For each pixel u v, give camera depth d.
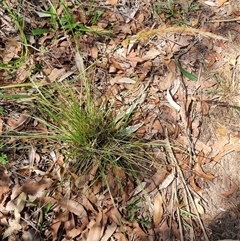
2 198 0.61
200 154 0.66
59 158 0.64
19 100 0.67
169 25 0.76
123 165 0.63
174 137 0.67
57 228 0.59
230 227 0.61
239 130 0.68
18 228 0.59
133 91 0.70
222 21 0.77
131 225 0.60
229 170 0.65
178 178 0.63
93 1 0.77
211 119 0.68
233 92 0.71
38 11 0.75
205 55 0.74
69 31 0.74
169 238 0.60
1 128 0.65
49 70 0.71
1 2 0.75
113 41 0.74
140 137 0.66
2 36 0.73
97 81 0.70
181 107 0.68
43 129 0.66
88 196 0.61
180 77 0.71
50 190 0.62
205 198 0.63
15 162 0.64
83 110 0.66
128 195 0.62
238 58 0.74
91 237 0.59
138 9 0.77
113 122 0.65
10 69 0.70
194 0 0.79
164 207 0.62
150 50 0.73
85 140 0.63
